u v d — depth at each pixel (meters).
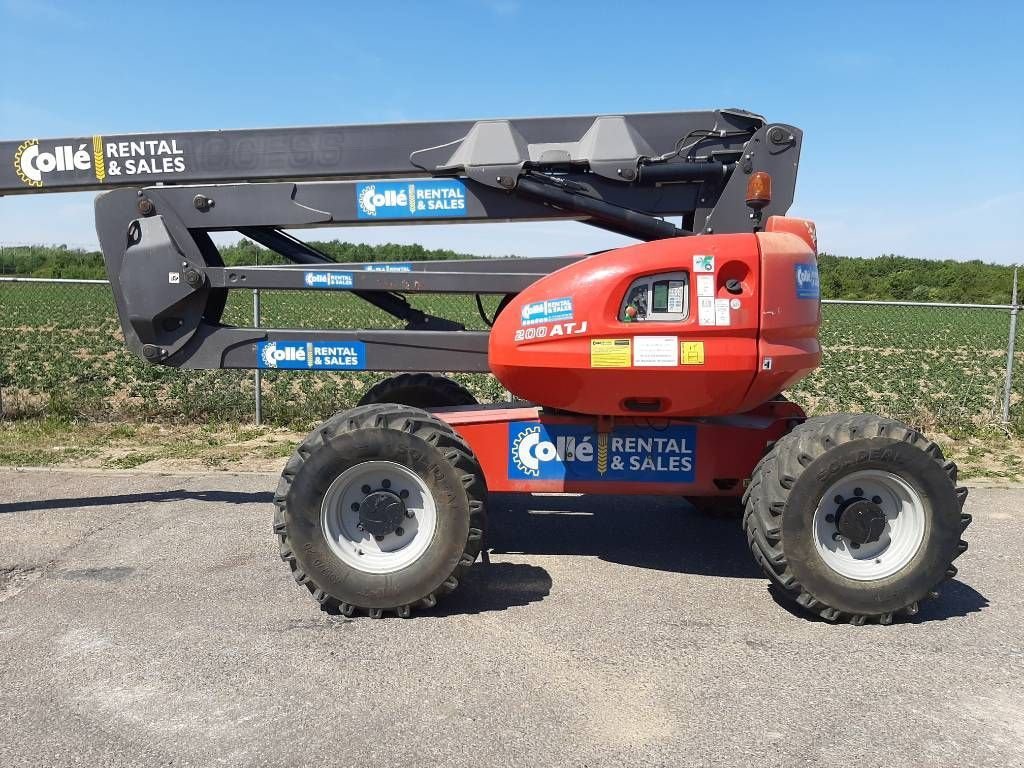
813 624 3.88
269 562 4.66
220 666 3.36
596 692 3.18
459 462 3.82
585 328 3.94
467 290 4.69
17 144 4.83
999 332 29.16
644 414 4.19
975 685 3.28
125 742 2.79
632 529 5.46
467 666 3.39
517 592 4.26
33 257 37.09
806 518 3.76
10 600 4.07
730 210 4.54
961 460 7.88
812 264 4.05
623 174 4.51
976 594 4.34
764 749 2.79
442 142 4.64
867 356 19.42
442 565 3.82
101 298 38.28
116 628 3.74
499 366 4.25
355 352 4.81
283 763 2.67
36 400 11.02
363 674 3.30
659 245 3.93
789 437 3.92
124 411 9.70
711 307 3.87
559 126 4.58
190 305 4.82
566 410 4.36
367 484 3.92
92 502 5.93
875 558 3.91
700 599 4.20
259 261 6.61
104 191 4.94
